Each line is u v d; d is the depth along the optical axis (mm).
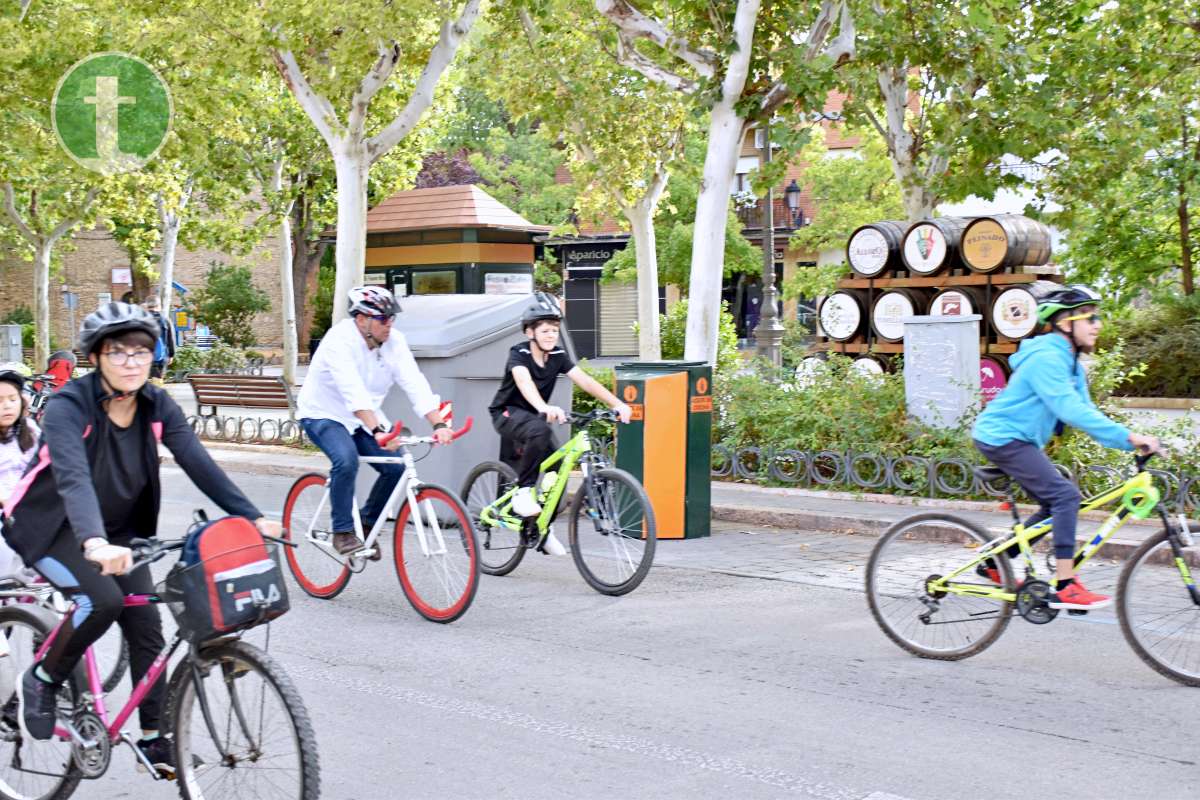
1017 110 16250
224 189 30859
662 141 25109
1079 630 7453
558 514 9000
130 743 4473
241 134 24531
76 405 4258
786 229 44906
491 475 9227
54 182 28500
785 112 14406
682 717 5859
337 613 8156
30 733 4504
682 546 10461
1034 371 6438
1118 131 17516
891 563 7055
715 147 14172
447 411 7992
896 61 15289
